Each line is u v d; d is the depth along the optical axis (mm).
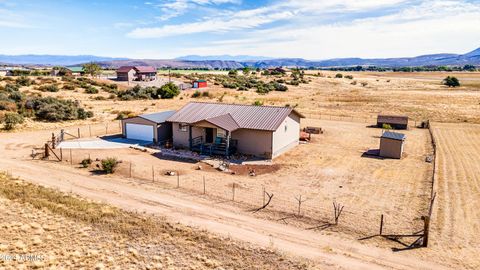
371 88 101938
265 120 29484
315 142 35500
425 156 29859
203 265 12883
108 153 29609
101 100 61469
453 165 26969
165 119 34094
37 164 25781
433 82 126625
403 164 27250
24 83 68438
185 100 65062
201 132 30578
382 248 14328
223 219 16938
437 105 63000
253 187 21594
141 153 29797
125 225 15945
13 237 14375
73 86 71750
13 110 44531
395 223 16609
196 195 20078
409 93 83750
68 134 35562
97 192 20281
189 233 15367
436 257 13602
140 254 13547
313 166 26516
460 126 45312
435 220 16938
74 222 16094
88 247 13914
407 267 12914
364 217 17281
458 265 13039
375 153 30781
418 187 21859
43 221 16062
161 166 25906
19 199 18469
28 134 36656
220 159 28031
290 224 16484
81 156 28469
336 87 103688
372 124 46906
